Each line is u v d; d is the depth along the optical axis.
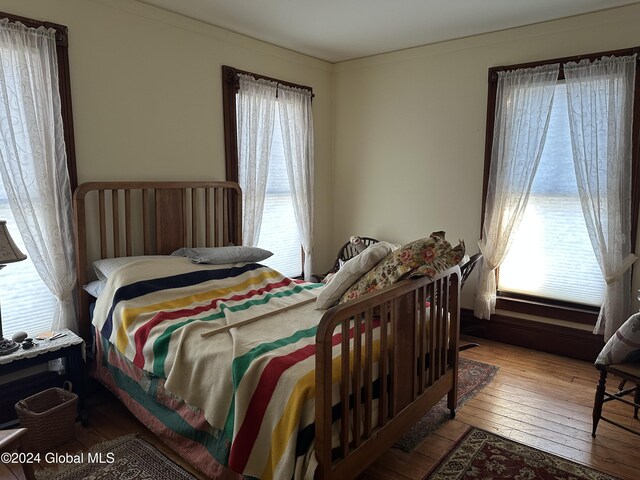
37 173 2.45
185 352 1.97
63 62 2.56
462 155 3.85
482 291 3.70
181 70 3.21
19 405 2.22
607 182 3.10
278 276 3.07
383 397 1.88
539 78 3.33
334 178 4.70
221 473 1.79
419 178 4.11
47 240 2.51
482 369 3.21
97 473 2.04
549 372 3.17
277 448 1.59
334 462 1.63
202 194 3.42
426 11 3.13
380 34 3.62
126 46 2.88
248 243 3.71
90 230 2.77
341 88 4.53
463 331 3.84
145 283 2.53
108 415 2.55
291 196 4.15
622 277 3.13
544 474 2.04
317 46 3.95
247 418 1.67
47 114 2.48
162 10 3.05
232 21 3.32
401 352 2.01
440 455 2.19
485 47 3.63
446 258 2.30
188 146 3.30
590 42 3.19
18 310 2.53
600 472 2.05
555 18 3.27
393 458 2.17
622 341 2.16
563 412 2.61
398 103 4.16
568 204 3.39
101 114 2.79
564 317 3.44
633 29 3.03
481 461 2.13
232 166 3.58
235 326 2.15
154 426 2.13
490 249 3.62
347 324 1.62
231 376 1.77
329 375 1.54
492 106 3.60
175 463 2.10
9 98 2.37
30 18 2.43
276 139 4.03
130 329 2.26
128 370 2.29
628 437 2.35
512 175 3.48
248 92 3.60
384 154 4.31
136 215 3.03
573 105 3.21
